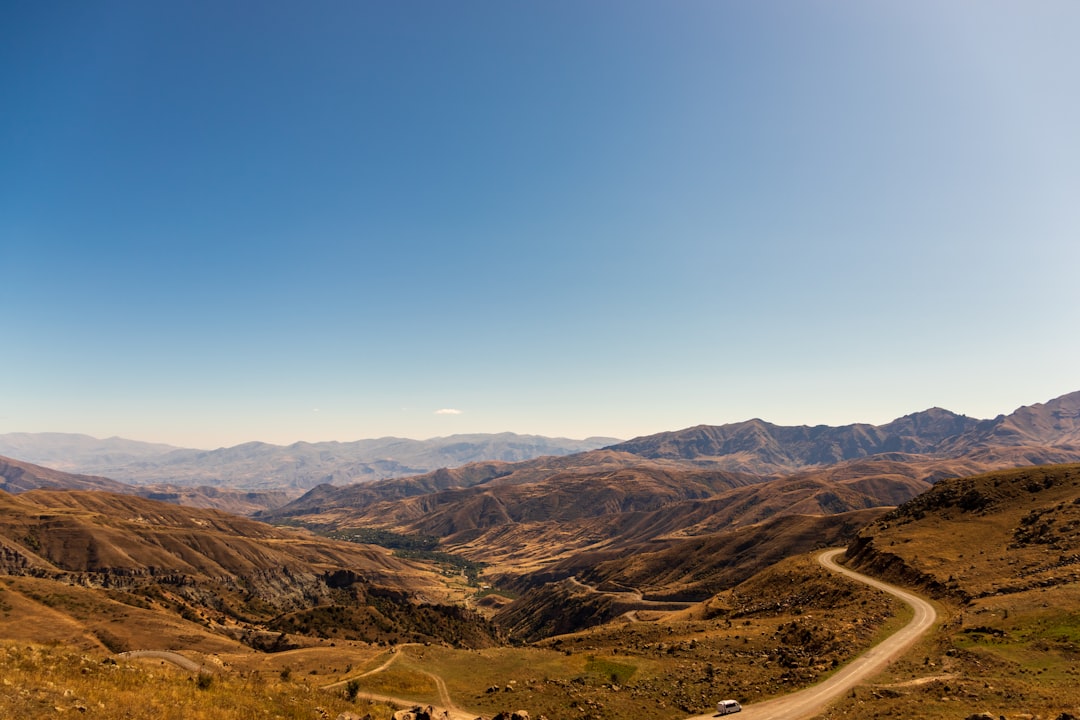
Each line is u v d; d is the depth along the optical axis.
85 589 146.75
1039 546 90.88
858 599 90.00
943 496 130.75
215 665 91.81
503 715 37.91
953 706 41.09
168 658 92.38
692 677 61.56
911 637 67.31
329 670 94.12
